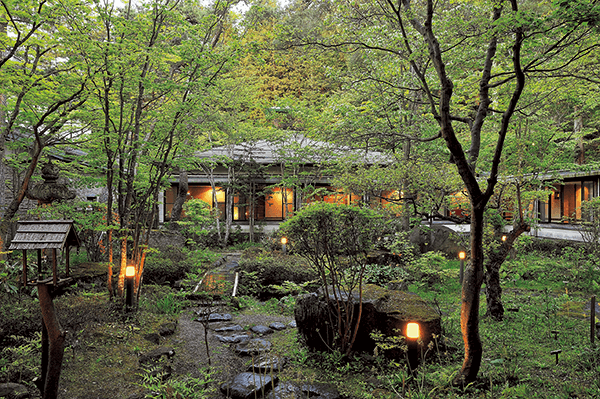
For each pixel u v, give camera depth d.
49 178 8.79
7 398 3.91
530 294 9.35
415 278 10.23
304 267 10.10
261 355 5.63
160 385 4.08
